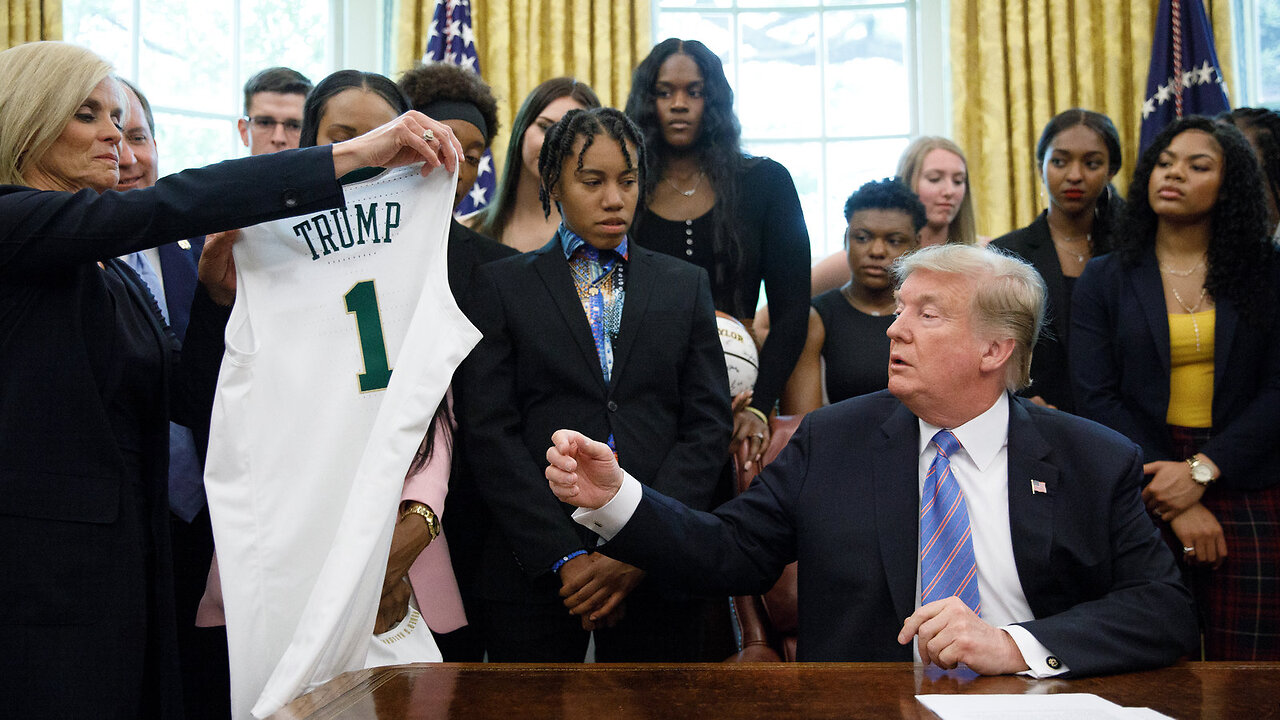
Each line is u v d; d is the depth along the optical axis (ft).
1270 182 10.31
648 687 4.33
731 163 9.46
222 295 6.57
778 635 8.30
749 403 8.67
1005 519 5.79
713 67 9.59
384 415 5.91
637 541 5.62
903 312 6.04
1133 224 9.18
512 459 7.13
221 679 7.68
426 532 6.73
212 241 6.34
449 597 7.20
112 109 6.24
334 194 5.93
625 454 7.21
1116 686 4.52
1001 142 16.52
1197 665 5.05
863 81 17.83
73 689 5.32
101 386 5.84
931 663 4.88
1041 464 5.77
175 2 16.35
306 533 6.07
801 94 17.87
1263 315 8.50
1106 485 5.67
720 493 8.57
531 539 6.91
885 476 5.96
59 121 5.94
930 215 12.06
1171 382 8.78
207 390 6.57
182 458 7.49
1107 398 8.91
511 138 10.41
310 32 17.42
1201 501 8.50
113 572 5.57
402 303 6.27
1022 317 5.89
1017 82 16.57
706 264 9.27
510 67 16.79
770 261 9.49
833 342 9.96
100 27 15.75
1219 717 3.94
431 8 16.70
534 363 7.39
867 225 9.99
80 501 5.50
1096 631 4.86
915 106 17.67
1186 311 8.83
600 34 16.75
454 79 9.34
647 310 7.56
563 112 10.13
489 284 7.65
